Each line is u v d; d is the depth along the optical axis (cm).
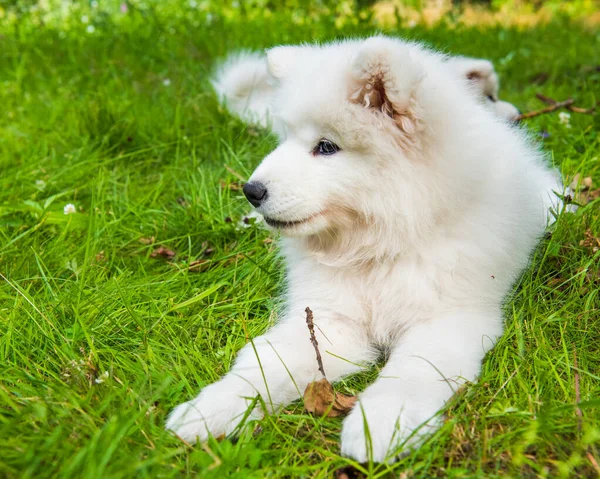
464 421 87
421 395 88
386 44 92
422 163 96
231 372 94
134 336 103
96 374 94
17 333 99
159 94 178
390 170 96
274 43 215
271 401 90
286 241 111
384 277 101
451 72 107
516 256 105
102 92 172
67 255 119
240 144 151
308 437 88
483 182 100
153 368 95
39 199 135
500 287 103
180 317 106
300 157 98
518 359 94
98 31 241
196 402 89
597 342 98
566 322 100
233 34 235
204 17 270
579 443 83
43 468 80
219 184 135
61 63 205
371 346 104
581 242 110
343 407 90
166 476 80
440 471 82
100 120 156
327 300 104
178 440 85
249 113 156
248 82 160
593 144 136
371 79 93
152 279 115
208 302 110
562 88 179
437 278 99
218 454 83
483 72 148
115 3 292
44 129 158
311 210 97
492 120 109
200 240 126
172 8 286
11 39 224
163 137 153
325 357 98
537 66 208
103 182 135
